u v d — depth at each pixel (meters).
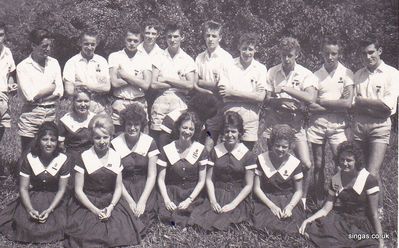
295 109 5.01
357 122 4.94
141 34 5.25
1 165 5.43
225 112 4.92
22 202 4.48
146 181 4.75
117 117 5.08
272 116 5.10
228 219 4.63
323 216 4.61
